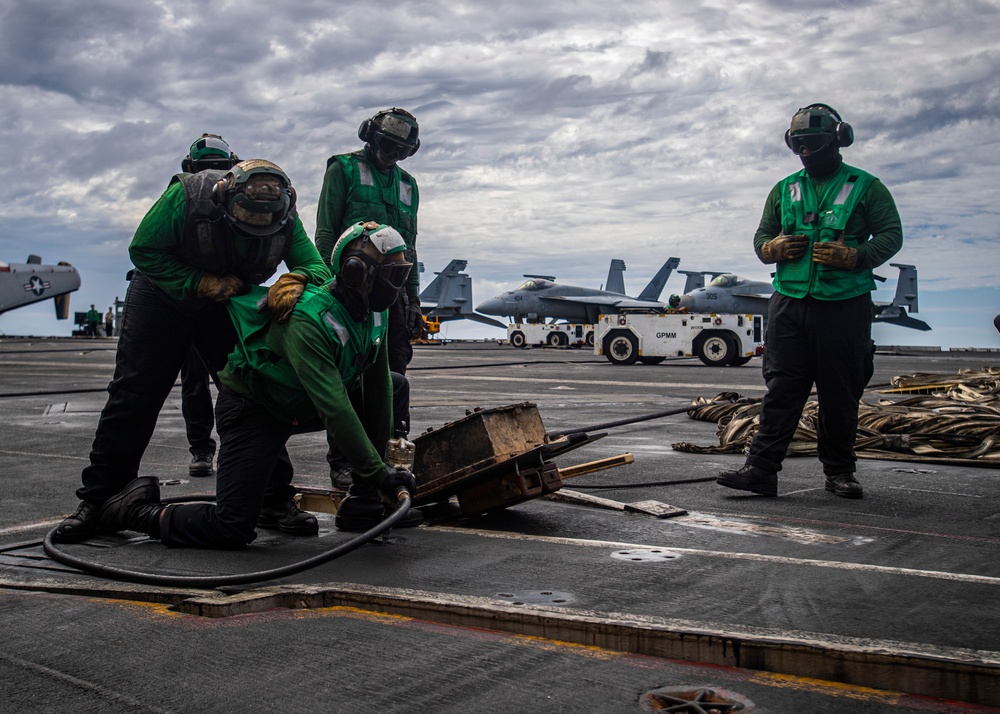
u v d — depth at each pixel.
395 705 2.20
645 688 2.31
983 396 9.24
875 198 5.16
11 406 11.64
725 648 2.50
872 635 2.57
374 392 4.03
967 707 2.22
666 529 4.33
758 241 5.52
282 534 4.20
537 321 52.25
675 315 25.27
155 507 4.00
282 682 2.35
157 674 2.42
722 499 5.22
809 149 5.16
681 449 7.38
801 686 2.34
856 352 5.17
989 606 2.90
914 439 7.15
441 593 3.06
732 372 20.62
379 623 2.86
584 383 16.25
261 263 3.95
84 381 16.88
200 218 3.73
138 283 4.05
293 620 2.89
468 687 2.31
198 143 4.80
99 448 4.09
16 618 2.92
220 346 4.18
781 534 4.22
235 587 3.21
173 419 10.23
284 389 3.70
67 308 64.25
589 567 3.48
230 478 3.79
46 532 4.33
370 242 3.57
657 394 13.63
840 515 4.73
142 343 4.04
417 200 5.76
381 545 3.90
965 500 5.19
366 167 5.48
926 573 3.34
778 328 5.25
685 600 2.99
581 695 2.26
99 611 2.99
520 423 4.46
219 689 2.31
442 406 11.41
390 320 5.43
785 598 3.01
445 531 4.23
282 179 3.76
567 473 4.63
